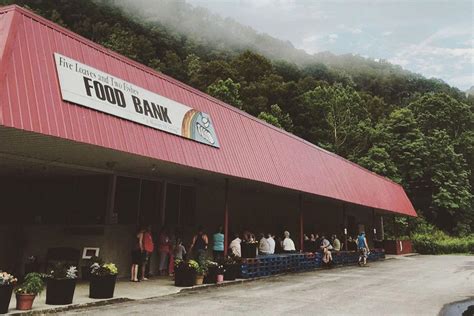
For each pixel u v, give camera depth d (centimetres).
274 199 2453
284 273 1731
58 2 9825
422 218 4750
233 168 1480
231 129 1602
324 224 2942
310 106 6462
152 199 1557
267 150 1808
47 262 1322
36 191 1527
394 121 5534
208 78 7056
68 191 1459
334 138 5994
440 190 4828
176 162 1199
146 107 1174
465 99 9700
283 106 6694
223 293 1142
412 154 5062
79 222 1402
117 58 1152
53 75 912
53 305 845
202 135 1391
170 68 8088
